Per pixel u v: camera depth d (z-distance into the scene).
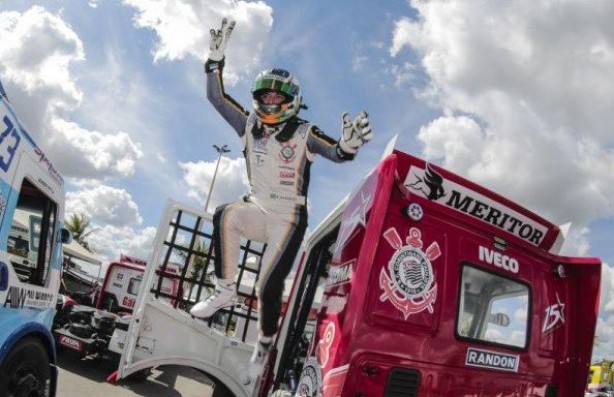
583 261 4.01
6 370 3.55
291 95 3.70
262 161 3.77
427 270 3.43
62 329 10.88
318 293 4.88
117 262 14.38
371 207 3.26
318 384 3.22
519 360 3.73
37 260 4.24
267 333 3.75
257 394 4.34
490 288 3.66
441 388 3.35
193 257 5.19
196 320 5.00
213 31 3.87
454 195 3.62
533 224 3.91
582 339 4.03
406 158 3.56
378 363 3.16
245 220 3.73
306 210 3.81
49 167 4.12
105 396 8.34
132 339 4.85
